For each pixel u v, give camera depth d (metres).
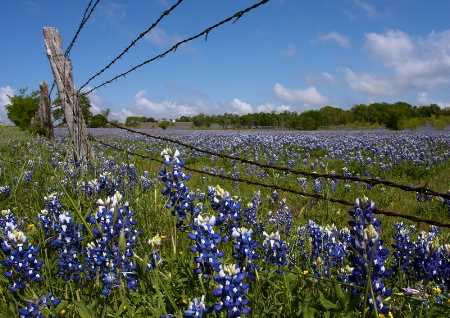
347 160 16.98
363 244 2.35
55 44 8.18
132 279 3.05
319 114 92.12
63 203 5.43
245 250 2.95
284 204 6.83
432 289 3.52
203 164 16.94
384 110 110.75
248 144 25.38
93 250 3.09
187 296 2.95
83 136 7.88
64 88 8.00
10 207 5.80
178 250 3.99
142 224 4.71
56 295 3.21
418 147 23.30
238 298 2.36
